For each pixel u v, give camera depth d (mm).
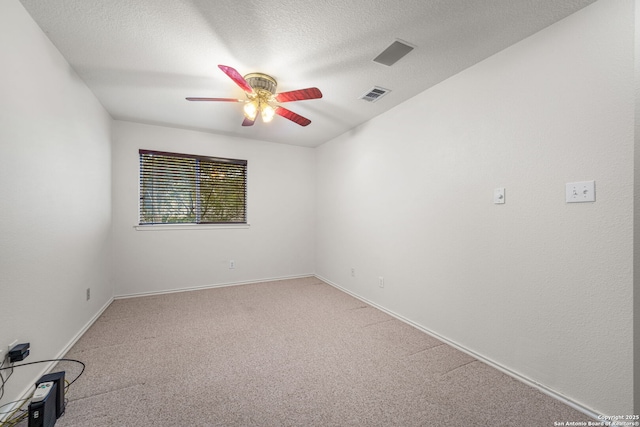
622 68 1251
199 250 3576
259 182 3977
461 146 2012
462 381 1618
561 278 1459
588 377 1356
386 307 2785
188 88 2322
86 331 2250
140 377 1633
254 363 1804
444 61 1885
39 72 1569
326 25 1535
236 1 1358
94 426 1242
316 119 3066
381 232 2875
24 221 1438
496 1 1351
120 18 1485
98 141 2578
